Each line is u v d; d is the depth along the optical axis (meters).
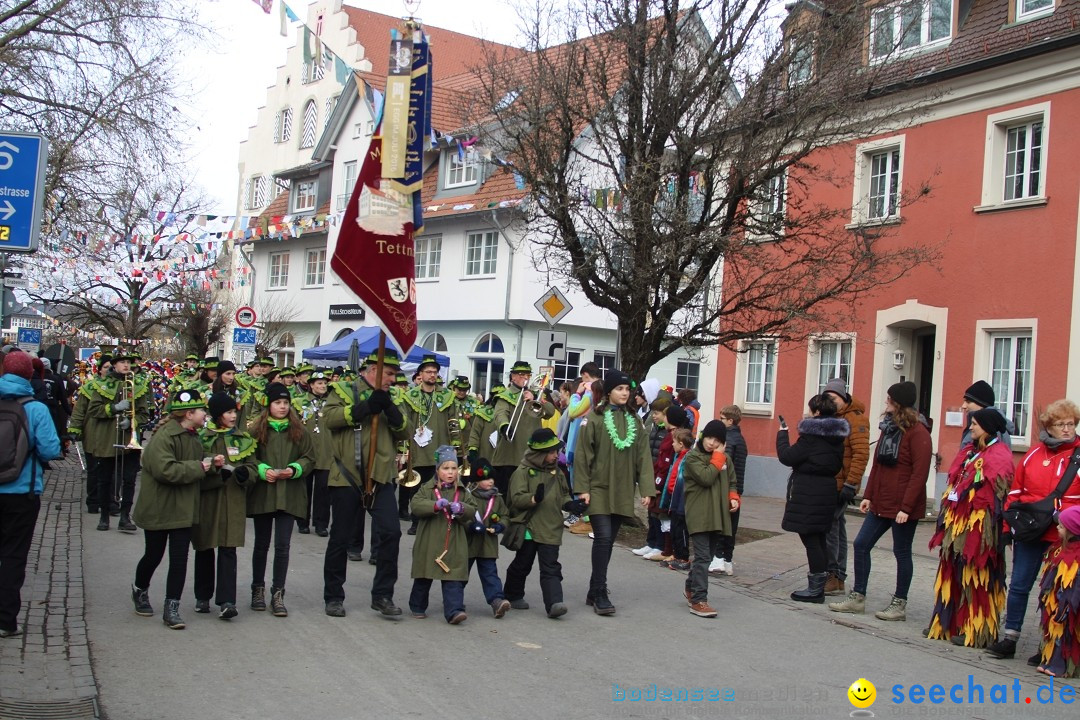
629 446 9.07
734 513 11.33
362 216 8.75
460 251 32.16
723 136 13.26
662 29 13.31
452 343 32.69
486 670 7.04
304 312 39.97
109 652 6.99
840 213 13.80
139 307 41.78
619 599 9.78
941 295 17.33
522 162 13.67
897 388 9.32
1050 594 7.61
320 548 11.78
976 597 8.38
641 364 14.07
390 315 8.72
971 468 8.48
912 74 17.06
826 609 9.73
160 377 23.73
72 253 22.64
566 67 13.56
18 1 18.58
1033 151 16.38
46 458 7.25
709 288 14.63
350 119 37.59
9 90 18.56
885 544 14.09
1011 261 16.31
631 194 13.07
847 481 10.18
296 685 6.46
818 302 14.46
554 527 8.83
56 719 5.55
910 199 15.99
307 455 8.43
